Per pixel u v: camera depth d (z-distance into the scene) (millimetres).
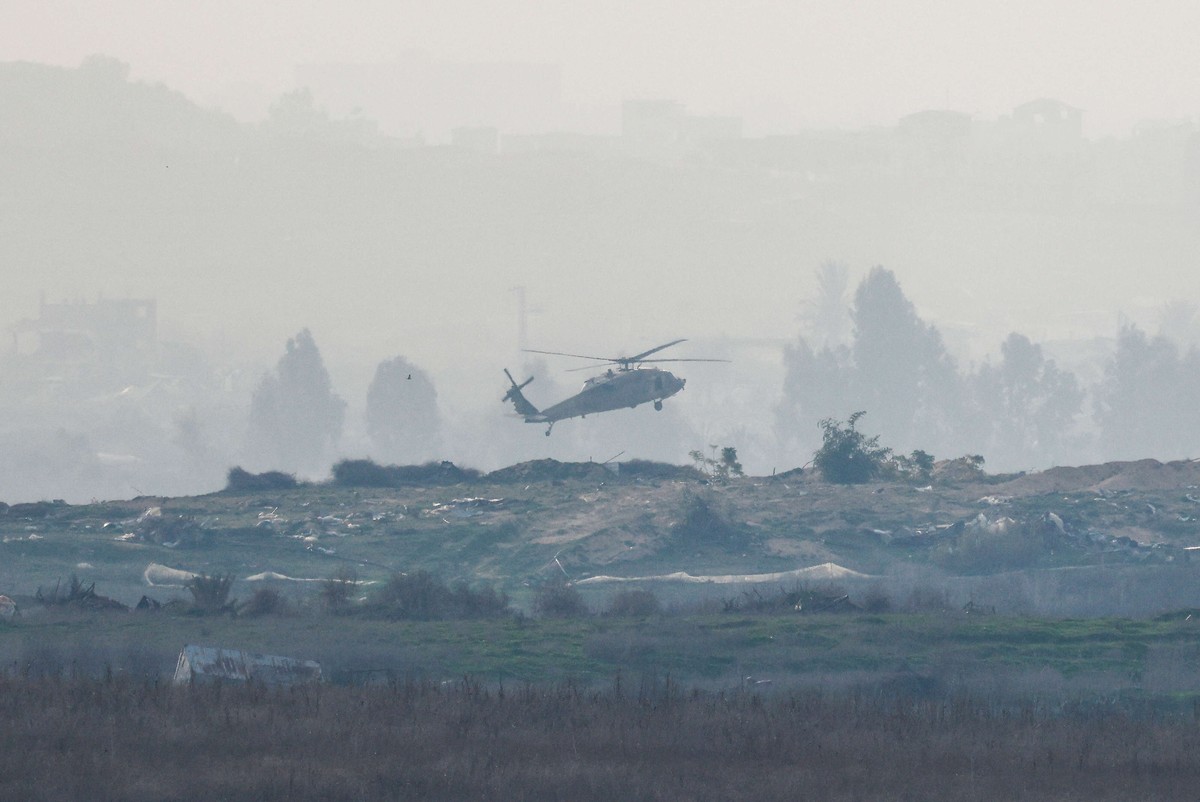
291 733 111312
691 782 102812
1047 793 102625
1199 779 107750
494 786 99312
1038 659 162250
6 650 157875
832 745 114438
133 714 116062
